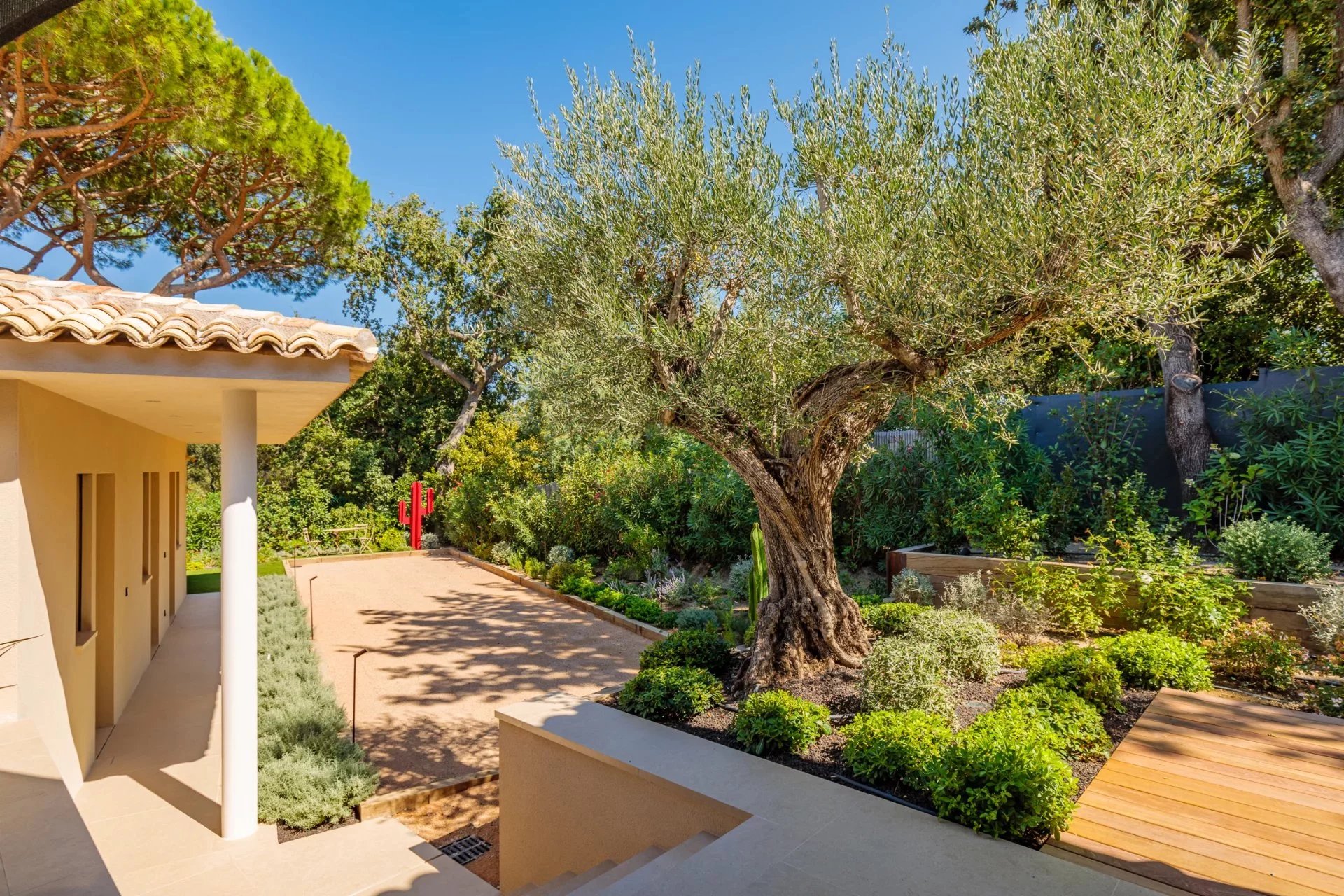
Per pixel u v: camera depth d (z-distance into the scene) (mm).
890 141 4766
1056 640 6984
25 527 4406
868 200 4621
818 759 4348
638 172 5551
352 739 6555
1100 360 9750
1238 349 11688
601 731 4852
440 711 7793
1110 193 3746
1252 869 3035
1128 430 9430
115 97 10391
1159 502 9258
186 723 7098
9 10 1354
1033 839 3363
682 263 5660
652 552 14195
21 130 9914
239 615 4879
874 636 6535
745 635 8070
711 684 5449
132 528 7930
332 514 21125
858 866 3143
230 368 4352
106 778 5824
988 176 4547
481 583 15750
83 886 2490
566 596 13367
